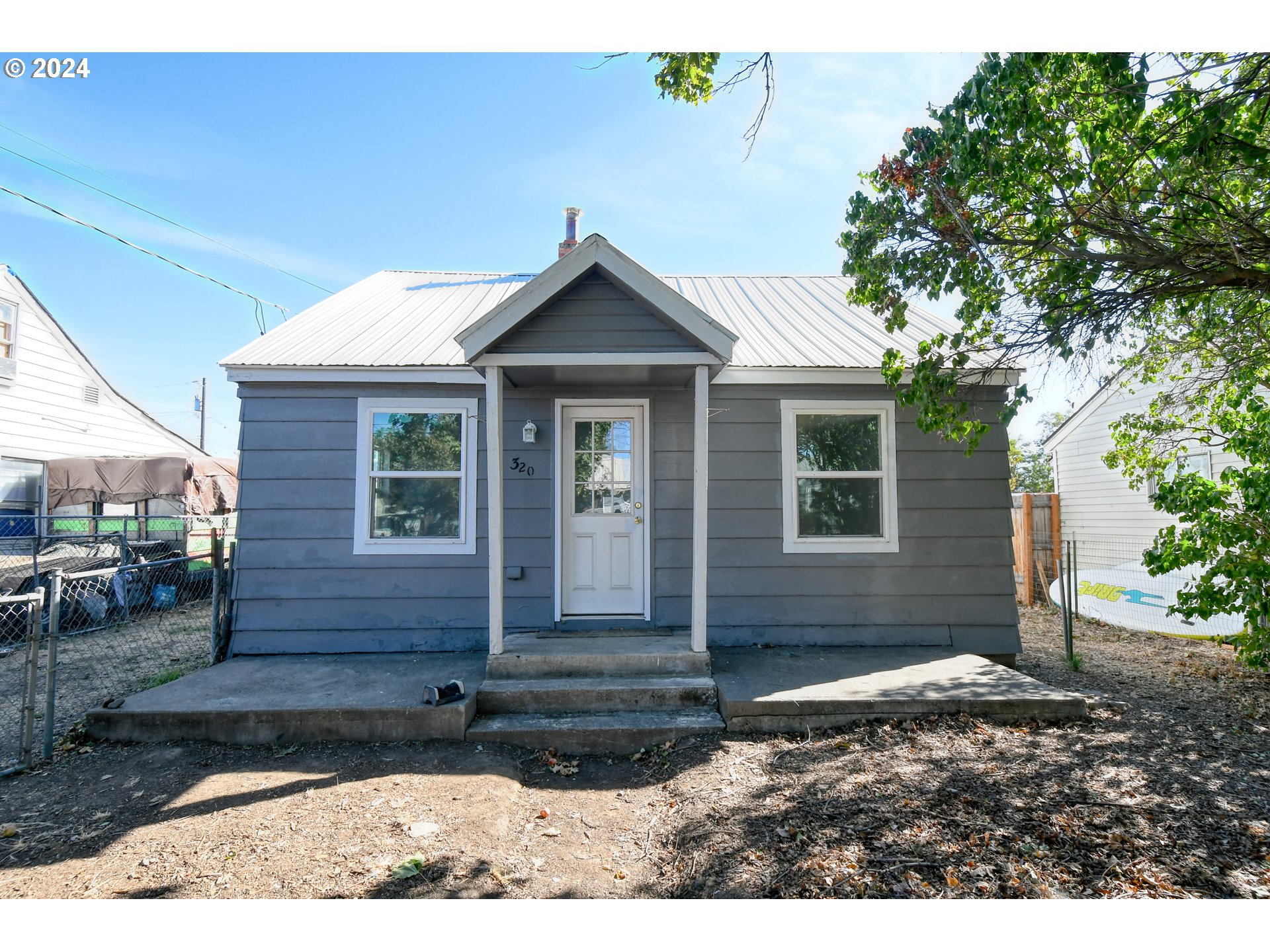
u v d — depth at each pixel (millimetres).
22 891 2869
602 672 5504
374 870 3023
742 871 2969
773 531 6680
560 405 6695
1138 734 4629
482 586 6559
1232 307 5977
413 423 6672
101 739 4754
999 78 4008
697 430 5520
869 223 5109
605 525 6773
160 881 2938
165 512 14039
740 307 8727
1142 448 7906
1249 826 3262
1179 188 4223
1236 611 5711
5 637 8078
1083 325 4781
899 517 6746
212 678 5566
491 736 4762
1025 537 11812
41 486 11469
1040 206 4320
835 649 6535
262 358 6469
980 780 3846
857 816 3422
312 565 6488
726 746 4570
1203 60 3695
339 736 4766
